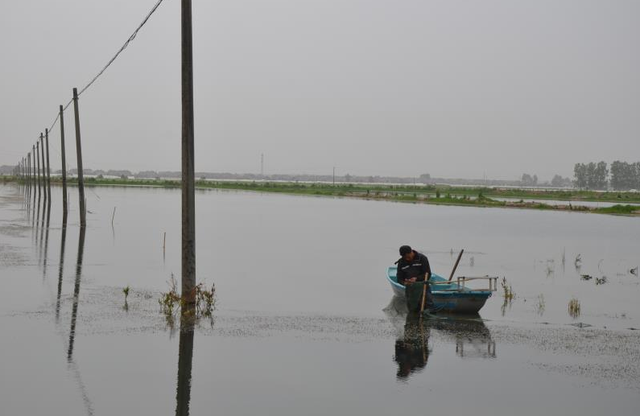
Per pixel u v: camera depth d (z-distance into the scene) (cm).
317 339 1177
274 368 996
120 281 1705
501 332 1265
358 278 1939
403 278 1484
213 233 3359
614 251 2920
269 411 818
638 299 1692
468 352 1115
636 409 858
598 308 1550
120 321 1252
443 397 888
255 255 2470
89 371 949
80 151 3198
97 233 3027
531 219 5184
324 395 884
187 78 1333
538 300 1647
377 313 1420
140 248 2473
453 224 4400
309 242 3014
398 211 5891
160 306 1393
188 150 1346
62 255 2197
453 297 1408
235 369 984
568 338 1229
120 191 9262
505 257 2594
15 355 1015
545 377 988
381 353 1097
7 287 1566
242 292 1638
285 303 1503
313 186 14638
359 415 813
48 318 1258
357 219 4709
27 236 2777
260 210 5578
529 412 840
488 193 12038
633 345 1187
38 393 854
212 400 849
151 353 1052
